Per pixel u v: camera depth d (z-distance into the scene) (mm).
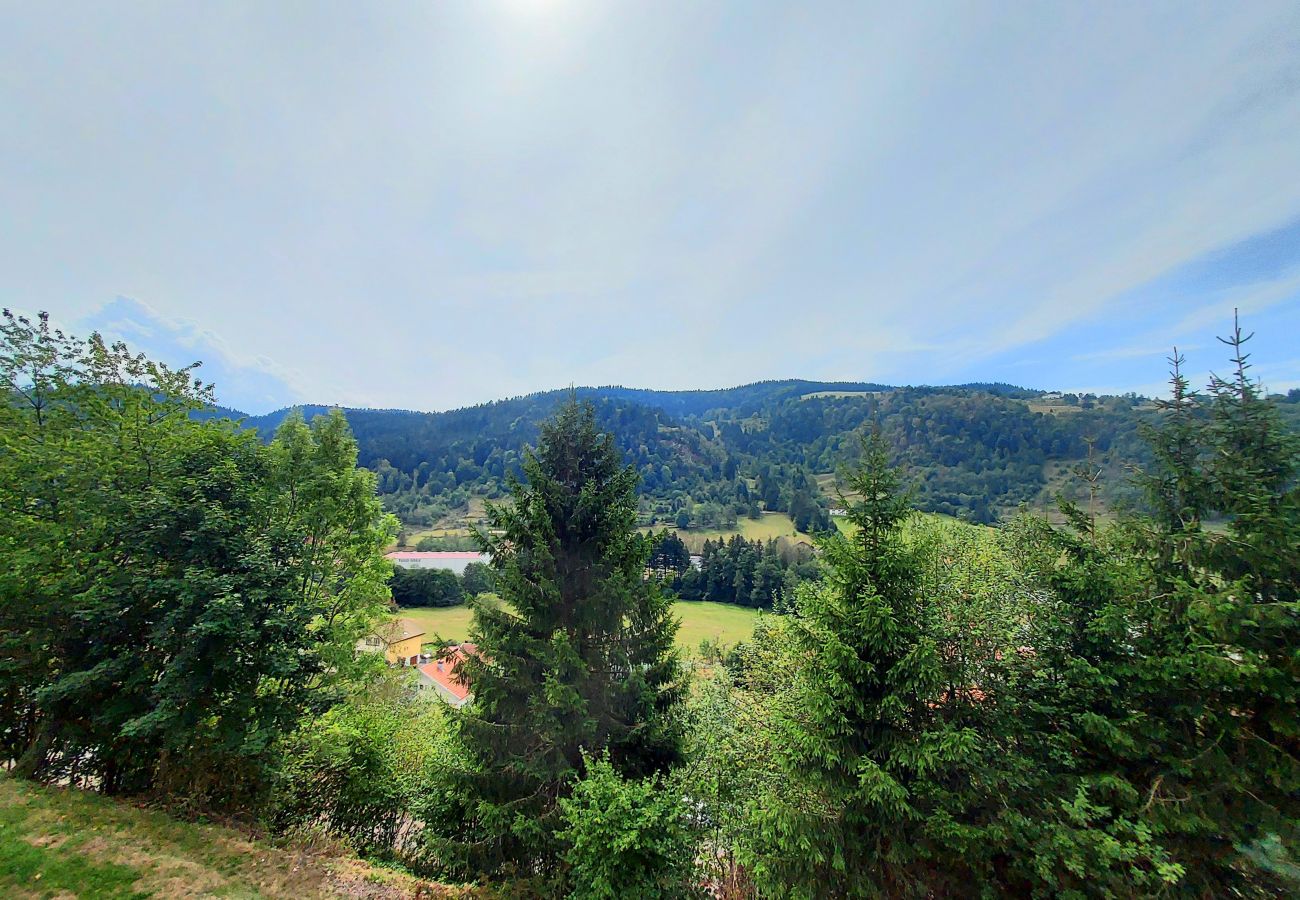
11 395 14391
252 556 11750
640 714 11656
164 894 8695
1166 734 8109
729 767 13664
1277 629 7637
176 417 15320
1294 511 8031
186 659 10742
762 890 9438
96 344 16188
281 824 13039
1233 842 7648
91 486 11914
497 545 12008
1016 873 8414
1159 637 8594
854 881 8836
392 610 32656
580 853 9133
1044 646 9422
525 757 10766
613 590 11281
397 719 20281
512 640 11203
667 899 9562
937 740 8602
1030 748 9016
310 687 13742
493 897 10570
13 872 8273
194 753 12172
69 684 10648
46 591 10844
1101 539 9930
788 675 15734
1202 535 8570
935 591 10914
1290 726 7398
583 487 12312
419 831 13016
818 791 9469
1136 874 7363
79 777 12117
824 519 95125
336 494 20953
